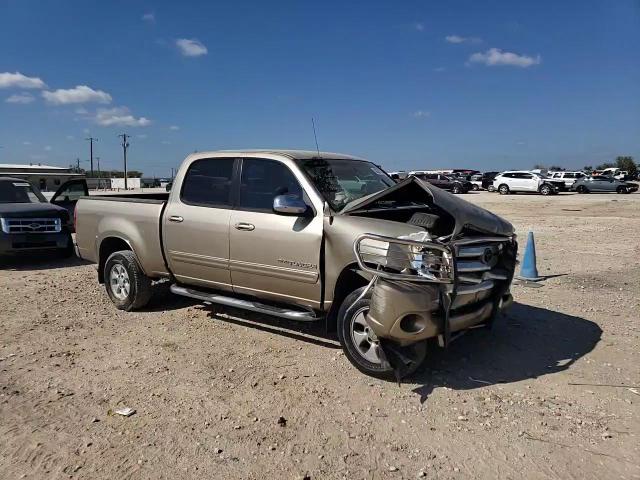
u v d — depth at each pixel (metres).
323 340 5.65
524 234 15.73
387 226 4.61
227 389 4.45
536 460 3.41
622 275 9.14
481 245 4.79
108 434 3.72
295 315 5.19
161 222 6.26
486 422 3.89
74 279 9.04
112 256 6.86
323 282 4.96
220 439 3.65
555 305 7.11
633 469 3.31
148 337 5.78
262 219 5.36
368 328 4.60
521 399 4.27
